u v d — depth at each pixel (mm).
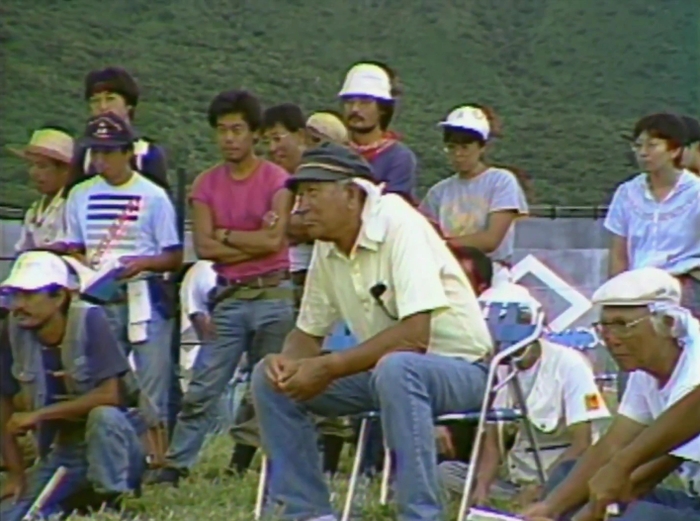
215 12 21141
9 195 19438
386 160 16062
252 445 15977
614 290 10547
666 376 10578
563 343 15281
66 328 13609
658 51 21391
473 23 21641
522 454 14133
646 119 15570
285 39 21297
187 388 16234
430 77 21453
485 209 16391
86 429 13719
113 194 15602
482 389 12414
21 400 13766
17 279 13406
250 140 15938
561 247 21047
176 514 13852
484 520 11016
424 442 11844
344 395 12602
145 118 20625
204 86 20969
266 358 12656
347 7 21438
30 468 14297
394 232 12234
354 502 13609
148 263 15453
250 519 13383
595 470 10820
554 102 21578
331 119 17000
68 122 20016
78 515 13641
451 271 12523
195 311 16062
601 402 13617
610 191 21594
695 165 16766
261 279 15805
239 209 15891
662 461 10344
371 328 12547
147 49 20828
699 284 15375
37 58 20203
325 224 12211
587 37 21578
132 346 15391
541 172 21578
